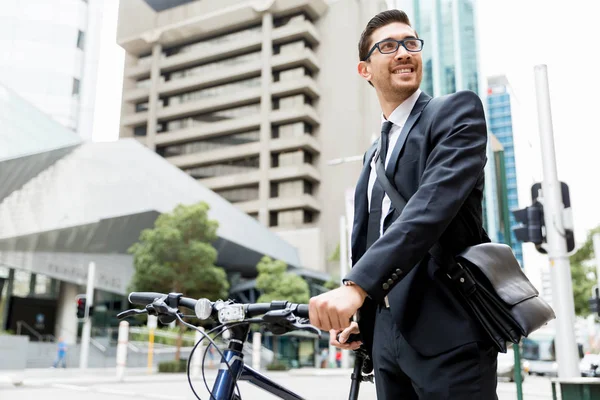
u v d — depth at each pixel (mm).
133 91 68250
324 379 17422
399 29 1477
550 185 6801
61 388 12391
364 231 1542
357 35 64125
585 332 33062
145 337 32312
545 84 7234
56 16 40812
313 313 1069
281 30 62906
